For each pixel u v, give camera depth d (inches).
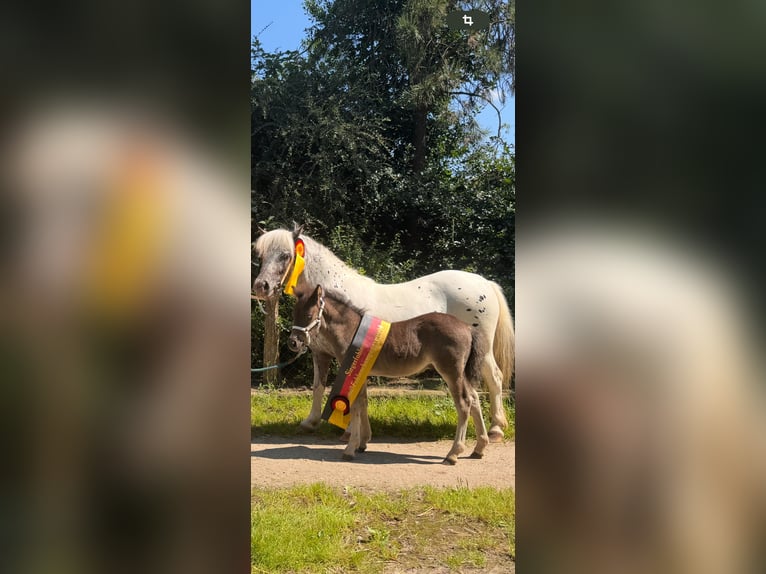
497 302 205.8
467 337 181.8
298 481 158.9
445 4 277.9
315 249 196.2
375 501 145.2
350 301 185.5
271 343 283.1
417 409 232.5
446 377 180.9
